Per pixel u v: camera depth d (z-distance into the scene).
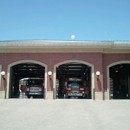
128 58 21.22
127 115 10.33
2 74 20.69
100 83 20.53
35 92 24.66
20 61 21.14
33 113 10.80
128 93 26.38
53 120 8.91
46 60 21.06
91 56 20.94
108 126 7.82
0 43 20.61
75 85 24.11
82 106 13.89
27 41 23.14
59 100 18.64
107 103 15.92
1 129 7.21
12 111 11.50
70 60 20.92
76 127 7.60
